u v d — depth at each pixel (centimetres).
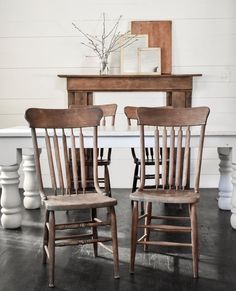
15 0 502
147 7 499
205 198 448
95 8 502
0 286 230
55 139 262
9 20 504
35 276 244
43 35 505
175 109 264
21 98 512
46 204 231
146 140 306
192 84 500
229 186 392
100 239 244
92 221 261
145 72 497
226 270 252
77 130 326
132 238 248
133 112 402
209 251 285
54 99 511
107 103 500
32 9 503
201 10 497
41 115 256
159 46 500
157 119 262
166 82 489
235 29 498
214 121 507
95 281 237
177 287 229
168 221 361
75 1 502
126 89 490
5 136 307
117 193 479
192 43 500
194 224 243
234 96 504
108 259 271
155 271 251
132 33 500
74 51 507
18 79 510
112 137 302
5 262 264
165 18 500
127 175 513
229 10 496
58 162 262
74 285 232
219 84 503
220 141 307
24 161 394
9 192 329
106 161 381
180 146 266
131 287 229
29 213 381
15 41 506
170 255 278
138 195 248
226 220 360
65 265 261
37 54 507
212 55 501
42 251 283
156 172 267
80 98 494
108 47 503
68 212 391
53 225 231
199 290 226
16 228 335
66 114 262
